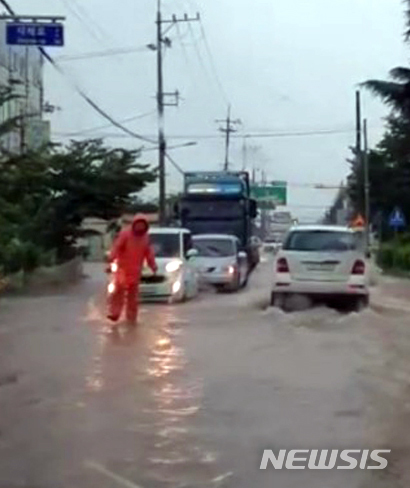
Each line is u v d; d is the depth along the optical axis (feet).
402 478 27.76
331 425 33.86
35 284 105.70
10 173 112.27
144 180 137.08
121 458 29.66
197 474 27.99
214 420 34.58
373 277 122.01
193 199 134.00
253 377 43.34
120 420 34.63
